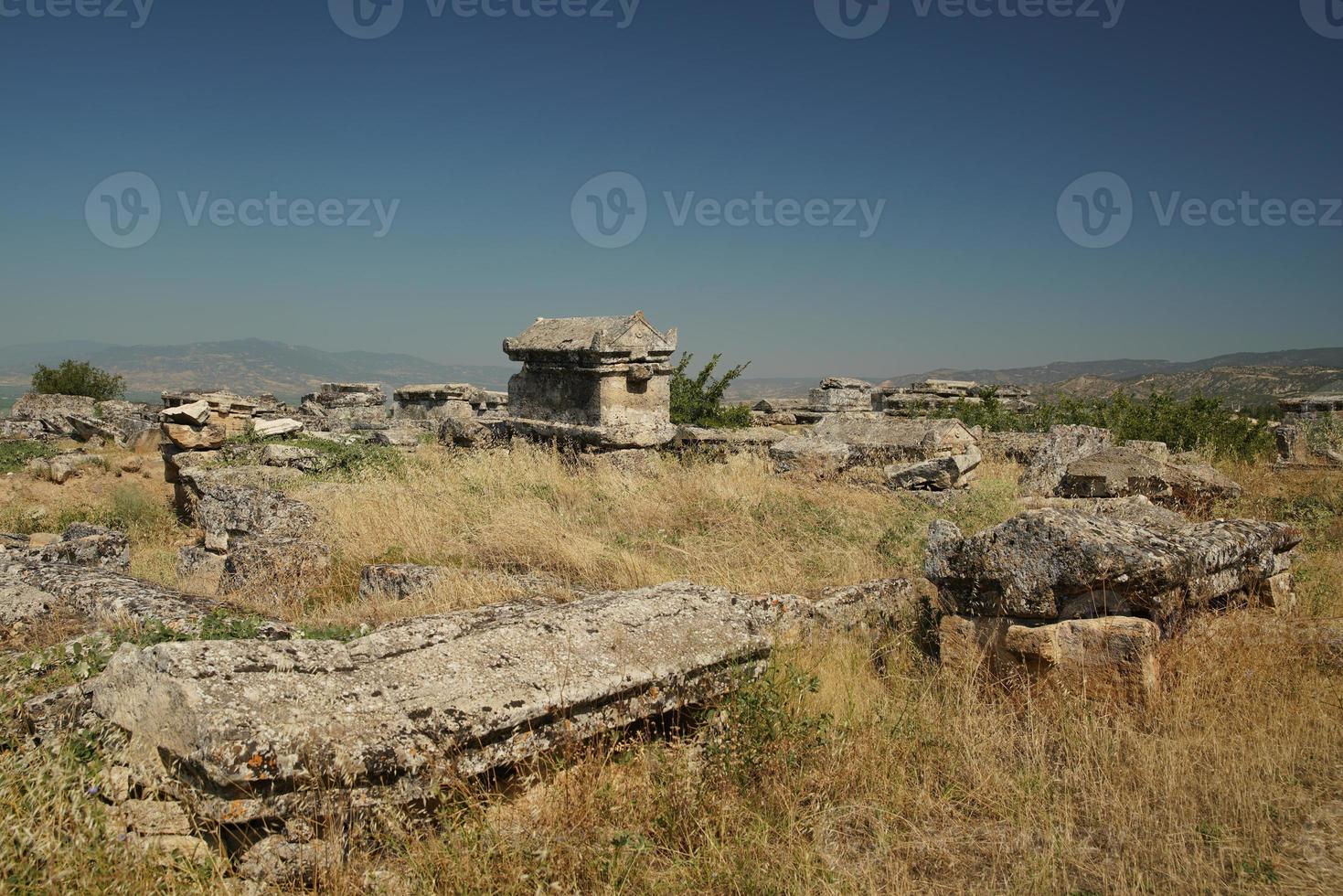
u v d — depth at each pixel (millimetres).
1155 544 5031
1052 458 11992
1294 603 6246
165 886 2834
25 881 2764
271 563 7621
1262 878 3244
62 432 21281
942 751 4359
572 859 3277
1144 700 4609
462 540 8289
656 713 4043
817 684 4777
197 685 3047
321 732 3064
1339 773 4055
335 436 16312
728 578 7223
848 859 3510
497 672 3660
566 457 12719
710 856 3381
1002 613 5090
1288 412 19484
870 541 8648
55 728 3514
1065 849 3486
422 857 3113
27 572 6746
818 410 27328
